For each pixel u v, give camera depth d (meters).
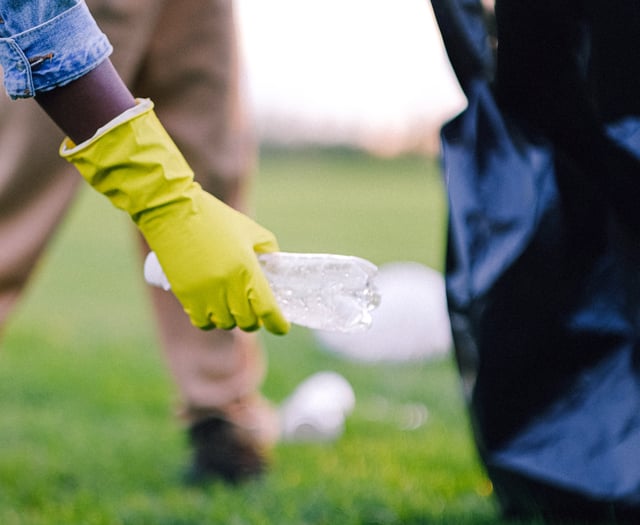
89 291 7.21
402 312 4.74
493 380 1.85
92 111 1.40
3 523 2.31
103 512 2.38
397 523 2.24
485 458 1.90
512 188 1.84
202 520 2.33
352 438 3.21
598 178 1.80
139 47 2.10
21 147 2.03
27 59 1.36
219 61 2.31
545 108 1.80
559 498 1.85
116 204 1.46
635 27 1.69
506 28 1.74
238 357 2.61
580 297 1.82
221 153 2.38
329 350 4.84
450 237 1.89
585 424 1.83
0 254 2.08
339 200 18.80
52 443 3.11
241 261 1.41
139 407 3.69
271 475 2.69
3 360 4.52
